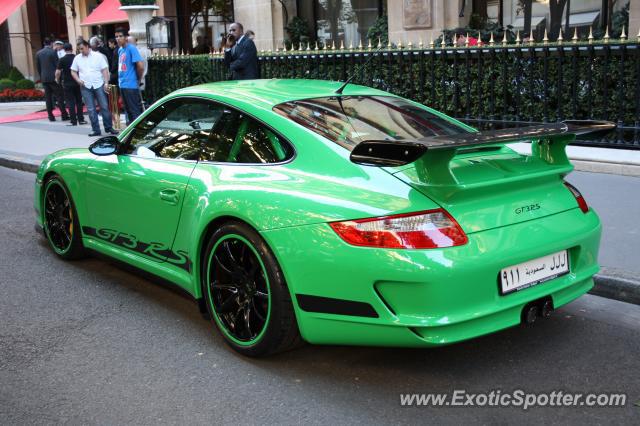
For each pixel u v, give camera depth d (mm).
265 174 3664
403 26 13789
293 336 3555
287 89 4242
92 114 13148
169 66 14594
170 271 4289
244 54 11289
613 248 5184
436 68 9656
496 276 3193
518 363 3674
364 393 3375
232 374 3611
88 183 4953
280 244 3377
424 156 3145
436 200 3182
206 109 4219
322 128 3705
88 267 5480
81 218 5141
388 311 3135
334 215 3248
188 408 3273
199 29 20328
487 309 3182
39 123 16078
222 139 4039
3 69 26000
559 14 13094
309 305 3344
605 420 3102
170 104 4504
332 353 3820
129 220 4578
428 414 3170
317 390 3418
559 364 3658
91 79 12945
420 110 4254
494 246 3184
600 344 3904
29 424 3160
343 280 3197
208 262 3863
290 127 3713
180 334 4156
